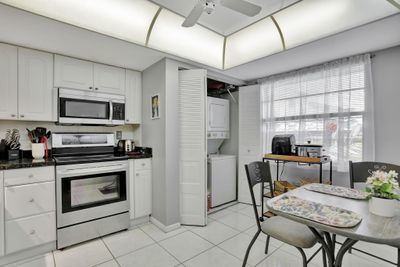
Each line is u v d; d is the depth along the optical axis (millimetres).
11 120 2246
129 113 2830
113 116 2639
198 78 2564
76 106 2363
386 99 2256
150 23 1982
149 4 1821
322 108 2709
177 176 2516
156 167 2578
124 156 2473
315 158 2336
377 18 1638
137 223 2588
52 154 2402
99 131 2852
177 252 1974
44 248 1957
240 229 2459
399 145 2188
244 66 2770
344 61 2479
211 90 3744
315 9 1818
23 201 1831
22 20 1610
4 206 1751
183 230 2439
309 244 1354
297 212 1146
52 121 2363
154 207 2613
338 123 2529
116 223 2355
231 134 3684
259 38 2318
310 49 2229
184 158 2578
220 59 2750
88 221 2168
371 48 2221
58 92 2264
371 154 2281
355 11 1672
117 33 1896
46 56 2223
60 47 2121
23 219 1833
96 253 1960
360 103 2385
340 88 2506
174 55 2355
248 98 3334
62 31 1788
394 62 2207
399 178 1654
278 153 2777
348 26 1771
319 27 1906
